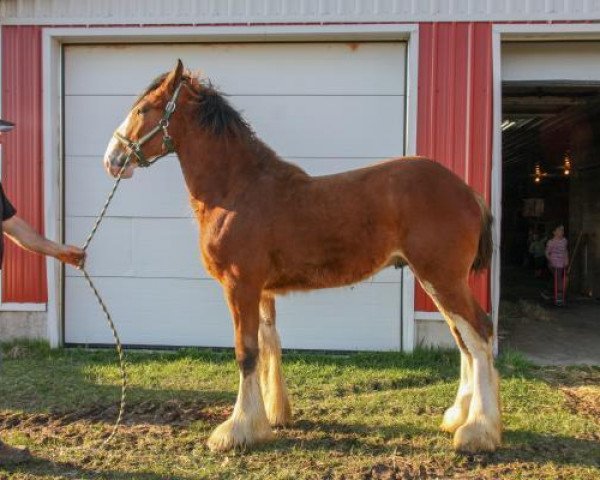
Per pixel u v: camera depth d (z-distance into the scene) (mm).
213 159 3602
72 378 4953
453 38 5516
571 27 5410
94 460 3367
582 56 5781
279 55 5859
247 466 3275
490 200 5555
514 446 3496
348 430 3797
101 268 6016
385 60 5785
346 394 4590
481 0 5473
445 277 3350
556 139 11711
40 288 5926
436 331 5637
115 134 3672
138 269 5992
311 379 4930
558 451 3447
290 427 3854
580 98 7492
